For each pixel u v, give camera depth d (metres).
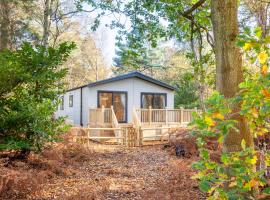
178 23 5.35
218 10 2.66
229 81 2.59
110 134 14.05
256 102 1.53
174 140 9.97
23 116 6.46
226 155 1.59
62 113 21.53
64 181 6.19
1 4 17.44
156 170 7.35
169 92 17.75
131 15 6.35
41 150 7.04
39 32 21.08
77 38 29.53
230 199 1.53
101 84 15.80
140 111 15.20
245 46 1.65
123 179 6.48
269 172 2.71
